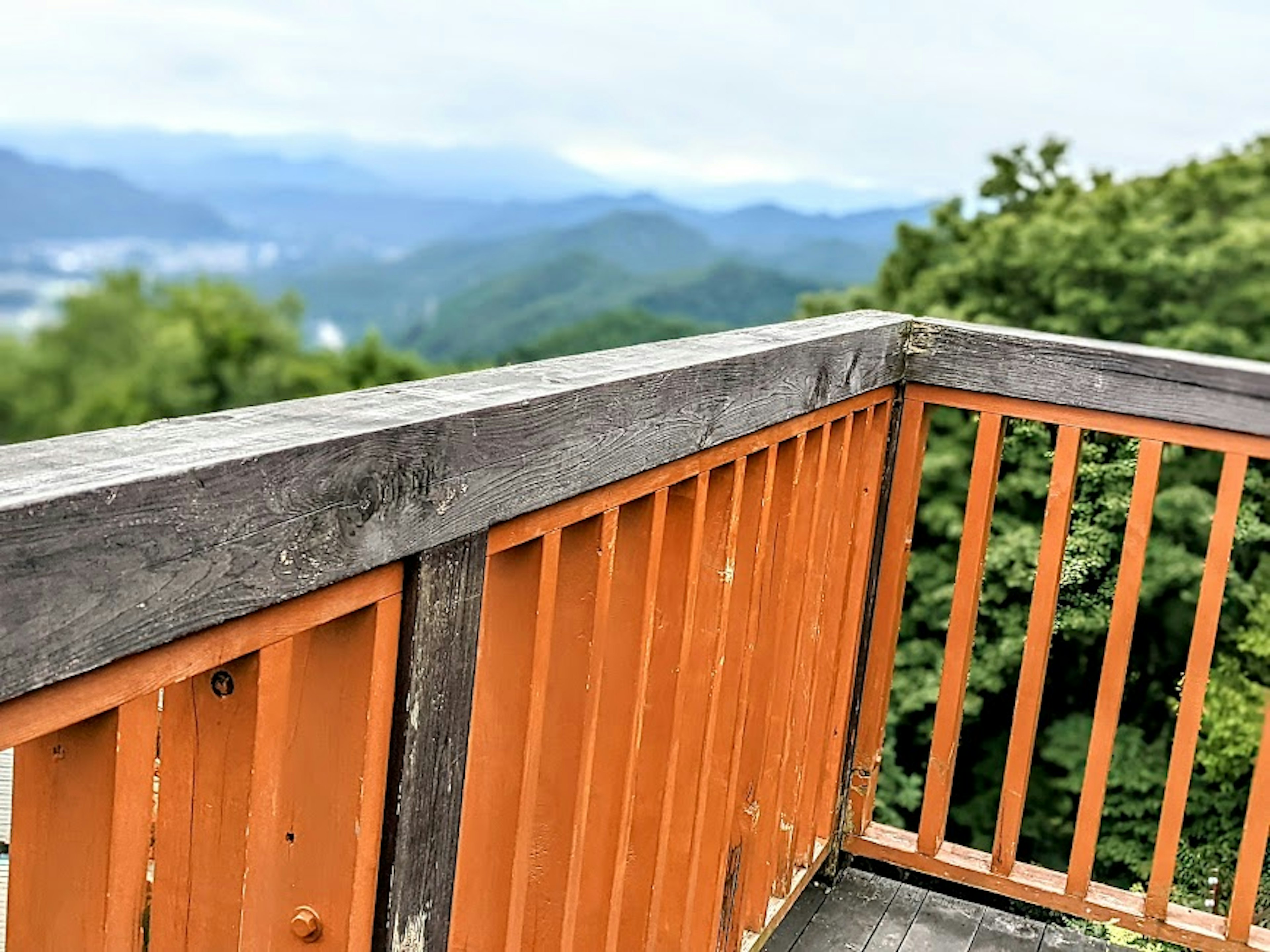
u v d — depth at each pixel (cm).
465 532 110
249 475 84
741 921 203
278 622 91
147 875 96
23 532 68
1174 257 1235
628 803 157
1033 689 224
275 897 112
